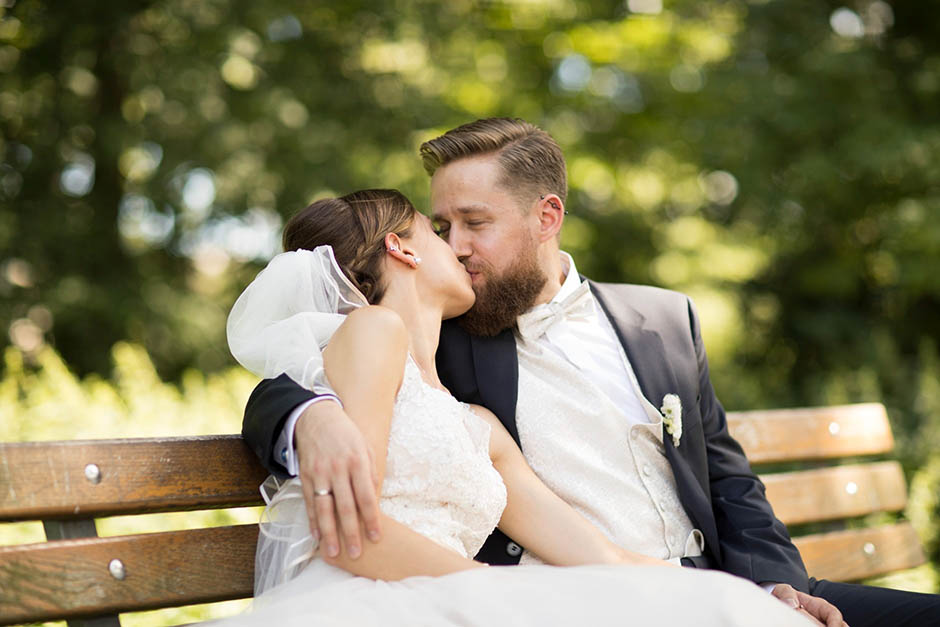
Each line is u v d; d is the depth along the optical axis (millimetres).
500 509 2305
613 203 9242
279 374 2141
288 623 1768
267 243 8594
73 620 1947
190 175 8359
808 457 3467
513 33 8391
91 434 3283
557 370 2629
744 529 2676
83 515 1965
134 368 3986
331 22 8430
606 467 2590
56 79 8297
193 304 8242
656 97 8688
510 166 2676
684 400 2727
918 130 8477
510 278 2641
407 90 8445
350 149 8289
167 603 2043
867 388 6578
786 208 9391
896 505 3723
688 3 8375
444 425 2180
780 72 8906
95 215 8391
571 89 8430
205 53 8000
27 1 7906
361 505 1944
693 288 9070
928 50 9117
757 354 10031
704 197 9555
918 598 2555
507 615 1816
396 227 2430
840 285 9500
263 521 2113
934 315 9773
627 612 1826
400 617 1825
